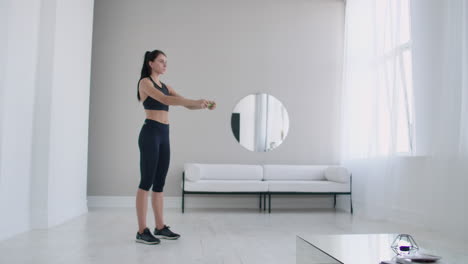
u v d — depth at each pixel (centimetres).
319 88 574
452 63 341
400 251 169
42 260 231
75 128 418
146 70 305
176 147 542
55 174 363
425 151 378
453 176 338
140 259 238
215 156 549
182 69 553
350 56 527
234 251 265
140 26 550
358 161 501
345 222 412
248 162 554
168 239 304
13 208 311
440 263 151
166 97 284
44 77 352
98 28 543
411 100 409
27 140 334
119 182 531
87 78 455
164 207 532
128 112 539
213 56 559
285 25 574
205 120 550
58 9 363
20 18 317
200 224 385
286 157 561
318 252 164
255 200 546
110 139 534
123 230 339
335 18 584
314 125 569
